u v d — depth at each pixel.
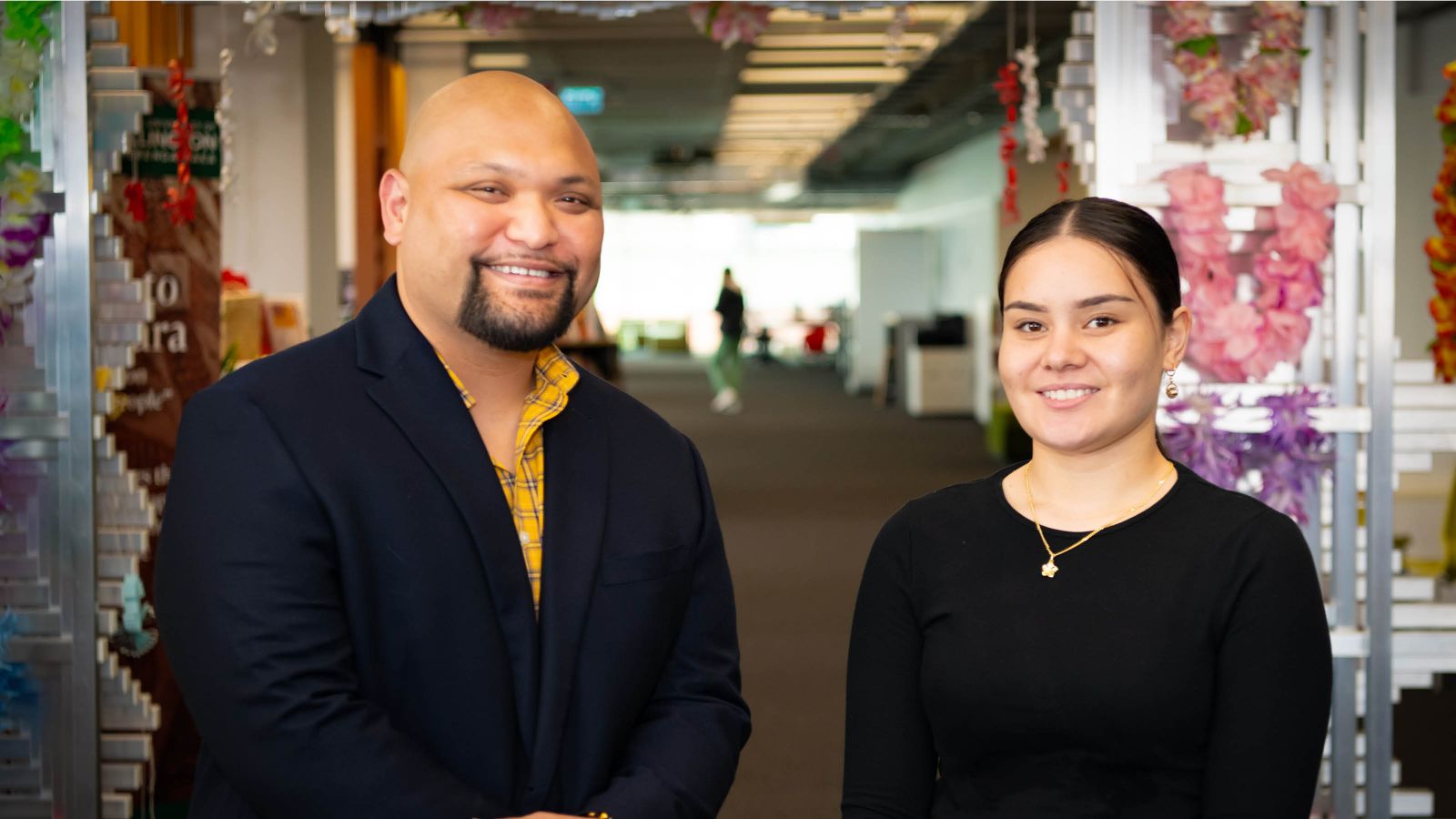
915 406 17.06
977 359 16.66
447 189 1.77
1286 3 3.29
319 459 1.72
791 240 39.59
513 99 1.81
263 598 1.67
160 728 4.02
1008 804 1.75
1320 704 1.71
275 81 8.29
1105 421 1.78
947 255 20.52
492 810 1.72
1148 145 3.35
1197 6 3.30
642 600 1.88
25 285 3.12
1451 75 3.65
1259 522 1.76
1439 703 5.18
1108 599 1.75
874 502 9.89
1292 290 3.31
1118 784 1.72
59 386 3.12
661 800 1.81
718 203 31.03
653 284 39.81
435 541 1.76
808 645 5.88
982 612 1.80
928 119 16.47
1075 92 3.43
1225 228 3.26
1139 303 1.79
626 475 1.94
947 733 1.80
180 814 4.05
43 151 3.12
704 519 2.02
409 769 1.67
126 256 3.93
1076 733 1.72
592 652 1.84
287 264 8.38
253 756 1.66
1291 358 3.34
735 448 13.50
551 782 1.78
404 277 1.86
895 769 1.83
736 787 4.18
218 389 1.77
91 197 3.14
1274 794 1.67
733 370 17.92
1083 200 1.86
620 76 13.61
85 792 3.15
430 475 1.78
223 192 4.09
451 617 1.75
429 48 10.22
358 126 7.69
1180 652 1.71
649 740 1.90
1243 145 3.38
